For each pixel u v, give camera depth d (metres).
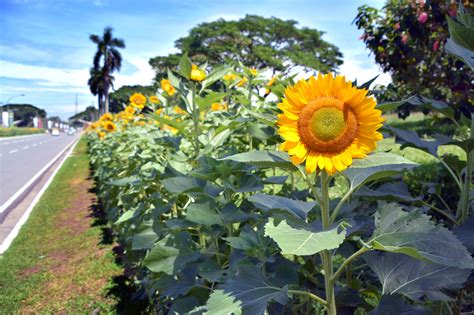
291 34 37.75
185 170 3.25
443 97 5.62
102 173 8.31
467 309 2.69
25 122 122.88
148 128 5.47
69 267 5.37
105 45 61.97
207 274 2.19
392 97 5.88
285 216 1.40
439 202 3.80
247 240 2.06
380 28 5.88
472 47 1.85
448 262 1.24
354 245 2.46
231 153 2.50
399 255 1.68
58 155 25.88
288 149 1.39
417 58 5.50
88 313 4.04
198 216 2.27
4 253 6.21
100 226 7.21
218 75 3.25
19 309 4.32
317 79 1.38
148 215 3.58
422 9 5.08
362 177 1.56
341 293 2.13
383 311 1.59
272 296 1.52
